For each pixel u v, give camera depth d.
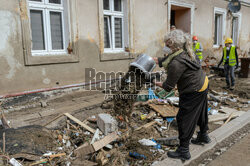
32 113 4.46
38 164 2.65
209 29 10.91
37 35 5.54
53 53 5.79
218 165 2.77
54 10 5.68
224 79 8.70
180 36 2.47
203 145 3.16
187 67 2.48
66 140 3.35
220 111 4.82
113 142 3.24
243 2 13.05
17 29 4.95
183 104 2.63
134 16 7.30
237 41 13.48
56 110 4.55
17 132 3.10
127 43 7.33
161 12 8.27
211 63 11.24
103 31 6.56
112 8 6.92
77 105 4.87
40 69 5.41
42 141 3.07
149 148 3.10
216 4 11.05
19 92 5.10
